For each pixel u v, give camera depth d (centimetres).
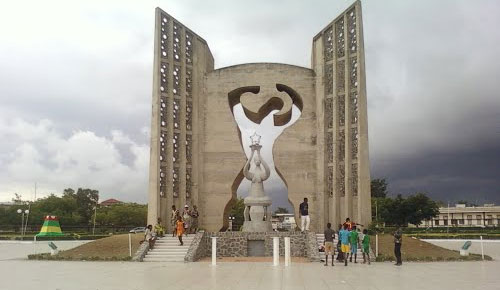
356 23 3319
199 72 3653
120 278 1723
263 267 2188
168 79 3509
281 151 3453
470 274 1847
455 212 12044
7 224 8450
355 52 3325
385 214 7944
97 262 2502
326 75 3484
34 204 9181
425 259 2553
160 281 1631
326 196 3350
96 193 11169
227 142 3541
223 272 1945
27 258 2761
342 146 3338
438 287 1459
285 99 3481
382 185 9556
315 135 3469
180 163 3484
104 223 9612
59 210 8950
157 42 3472
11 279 1700
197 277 1758
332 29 3484
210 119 3584
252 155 3269
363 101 3241
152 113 3412
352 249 2458
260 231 3059
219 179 3506
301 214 2988
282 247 2931
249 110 3500
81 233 6494
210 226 3466
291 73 3556
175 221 3045
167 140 3450
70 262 2503
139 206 10244
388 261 2517
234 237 2970
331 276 1791
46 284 1553
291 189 3416
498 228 7294
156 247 2802
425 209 7888
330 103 3434
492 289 1410
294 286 1498
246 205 3216
